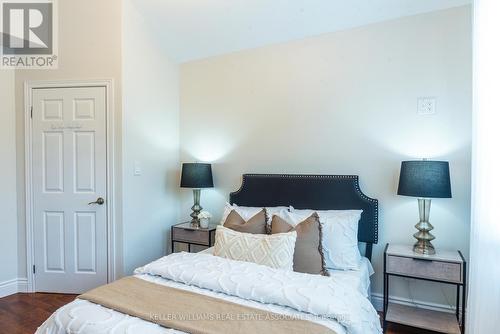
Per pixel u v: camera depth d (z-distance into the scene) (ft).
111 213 9.73
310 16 9.11
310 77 9.80
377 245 8.91
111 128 9.69
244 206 10.26
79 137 9.89
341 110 9.39
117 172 9.70
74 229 9.96
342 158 9.39
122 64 9.56
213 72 11.42
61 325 4.85
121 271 9.70
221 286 5.67
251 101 10.72
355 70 9.21
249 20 9.67
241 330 4.42
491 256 5.79
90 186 9.86
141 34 10.27
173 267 6.44
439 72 8.25
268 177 10.04
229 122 11.13
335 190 9.11
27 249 10.14
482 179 6.08
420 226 7.80
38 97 10.05
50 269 10.10
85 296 5.52
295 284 5.57
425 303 8.44
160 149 11.21
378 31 8.93
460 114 8.04
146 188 10.61
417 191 7.43
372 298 8.95
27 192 10.13
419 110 8.45
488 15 5.99
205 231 10.27
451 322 7.52
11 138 10.13
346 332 4.73
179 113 12.07
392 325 8.13
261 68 10.54
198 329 4.44
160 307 5.07
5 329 7.92
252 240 7.18
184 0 9.35
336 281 5.87
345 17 8.95
